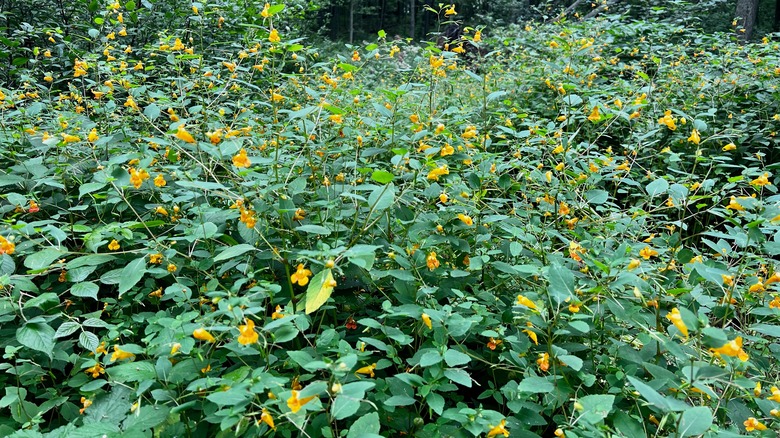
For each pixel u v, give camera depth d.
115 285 2.82
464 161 3.19
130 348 1.84
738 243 2.42
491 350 2.32
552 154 3.60
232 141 2.43
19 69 5.47
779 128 5.24
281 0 6.78
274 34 3.02
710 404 2.12
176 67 3.87
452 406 2.26
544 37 8.34
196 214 2.78
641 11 11.37
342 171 3.28
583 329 1.84
